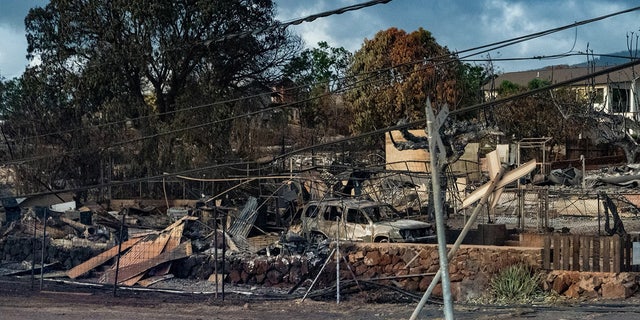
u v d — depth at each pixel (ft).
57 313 55.67
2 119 163.12
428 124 29.22
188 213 106.32
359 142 194.70
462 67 194.90
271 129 165.48
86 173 155.94
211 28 162.50
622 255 62.64
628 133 157.89
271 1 169.27
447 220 101.65
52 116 158.30
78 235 97.35
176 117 159.02
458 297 68.39
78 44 164.14
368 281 66.74
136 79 166.71
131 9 156.35
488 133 98.84
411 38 196.24
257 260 77.41
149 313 55.72
